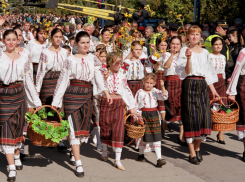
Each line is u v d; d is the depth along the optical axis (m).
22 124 4.43
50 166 4.84
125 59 5.89
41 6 10.04
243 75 5.24
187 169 4.82
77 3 24.30
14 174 4.29
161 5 13.45
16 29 5.32
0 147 4.42
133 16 10.21
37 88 5.33
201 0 13.09
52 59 5.33
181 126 6.07
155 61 6.11
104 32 6.61
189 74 4.93
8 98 4.27
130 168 4.82
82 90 4.51
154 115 4.95
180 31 7.75
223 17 12.43
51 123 4.50
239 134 5.26
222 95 6.25
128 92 4.95
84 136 4.60
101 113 4.85
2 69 4.20
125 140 6.12
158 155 4.89
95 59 4.64
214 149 5.82
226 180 4.45
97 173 4.61
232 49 7.41
